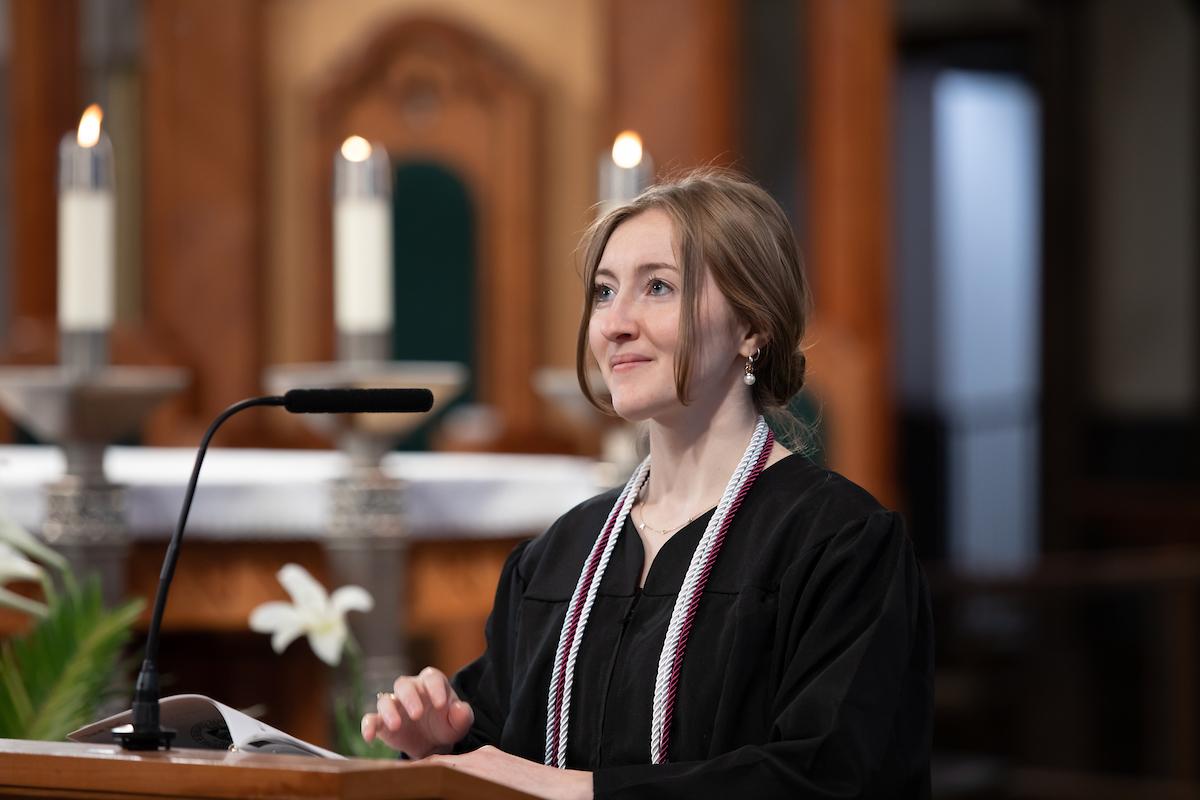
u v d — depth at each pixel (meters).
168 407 18.34
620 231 5.34
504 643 5.78
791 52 23.27
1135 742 18.91
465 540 9.86
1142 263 28.64
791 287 5.29
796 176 23.33
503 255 17.94
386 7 18.36
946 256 30.64
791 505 5.14
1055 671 19.23
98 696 7.18
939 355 30.48
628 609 5.28
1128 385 28.78
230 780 3.83
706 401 5.35
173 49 18.75
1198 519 27.00
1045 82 28.31
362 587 9.16
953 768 18.30
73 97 18.95
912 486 30.45
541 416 17.86
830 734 4.60
